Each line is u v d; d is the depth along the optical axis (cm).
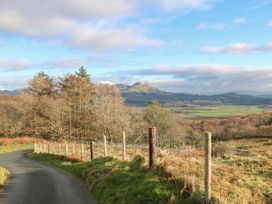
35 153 5141
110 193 1466
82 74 10862
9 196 1750
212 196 1086
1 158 4997
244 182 1568
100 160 2495
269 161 2123
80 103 9244
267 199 1402
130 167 1709
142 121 8681
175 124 8500
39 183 2148
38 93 11512
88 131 8975
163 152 2019
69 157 3578
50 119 9575
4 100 10744
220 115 16812
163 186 1238
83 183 2036
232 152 2748
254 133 7762
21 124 10044
